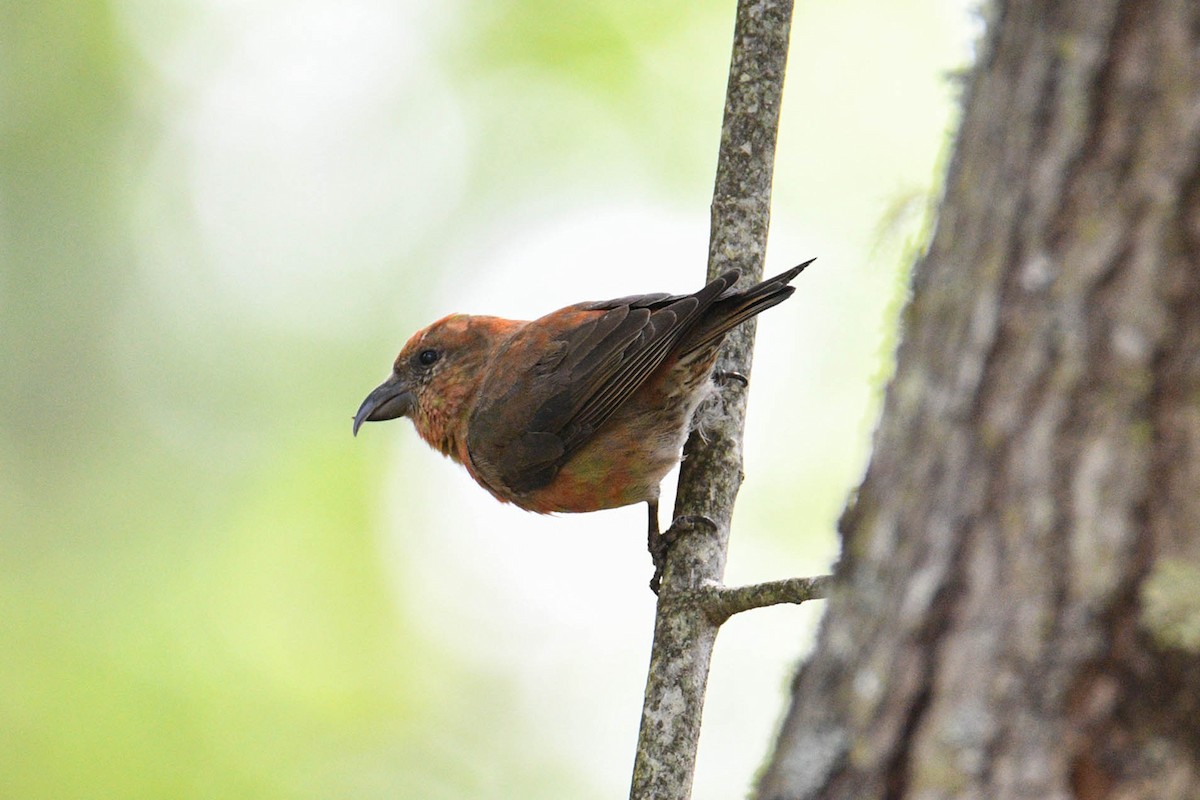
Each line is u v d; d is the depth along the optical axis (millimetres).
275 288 15680
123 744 12414
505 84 15828
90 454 15109
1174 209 3248
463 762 12930
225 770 12508
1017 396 3408
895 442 3707
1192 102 3252
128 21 16422
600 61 15484
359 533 14367
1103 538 3238
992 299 3500
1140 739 3137
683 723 6781
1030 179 3461
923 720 3398
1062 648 3238
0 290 15484
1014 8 3600
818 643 3801
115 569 14266
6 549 14250
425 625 13883
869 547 3693
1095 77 3375
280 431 15039
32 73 16250
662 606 7363
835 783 3521
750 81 8070
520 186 15453
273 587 14117
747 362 8688
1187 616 3107
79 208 15930
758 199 8086
